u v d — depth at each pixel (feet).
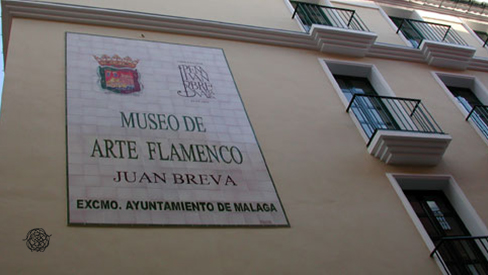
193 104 28.35
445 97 37.88
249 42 34.99
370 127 32.55
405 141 30.01
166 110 27.30
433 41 40.57
